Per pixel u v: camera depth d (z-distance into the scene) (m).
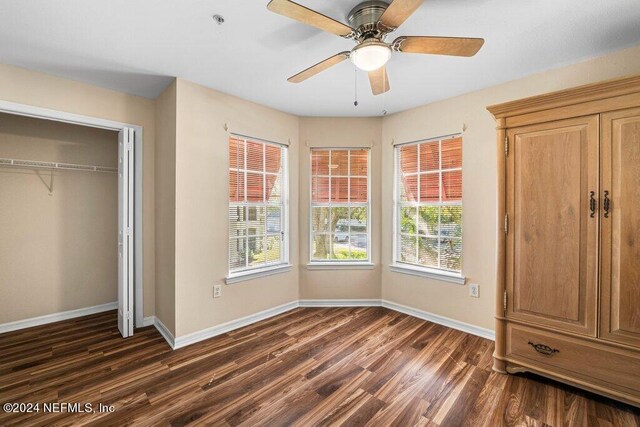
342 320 3.09
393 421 1.65
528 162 2.00
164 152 2.73
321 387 1.95
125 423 1.63
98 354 2.38
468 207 2.80
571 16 1.69
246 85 2.65
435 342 2.59
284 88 2.71
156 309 2.96
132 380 2.02
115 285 3.45
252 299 3.05
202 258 2.66
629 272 1.68
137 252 2.91
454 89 2.72
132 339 2.66
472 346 2.51
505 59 2.19
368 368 2.18
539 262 1.97
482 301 2.71
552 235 1.92
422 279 3.14
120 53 2.12
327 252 3.55
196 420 1.65
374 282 3.51
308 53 2.12
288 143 3.37
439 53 1.65
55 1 1.57
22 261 2.89
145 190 2.95
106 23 1.77
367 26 1.55
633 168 1.67
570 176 1.85
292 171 3.42
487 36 1.89
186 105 2.55
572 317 1.85
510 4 1.59
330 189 3.54
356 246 3.54
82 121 2.60
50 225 3.04
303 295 3.51
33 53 2.12
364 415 1.69
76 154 3.18
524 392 1.89
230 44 2.01
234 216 2.98
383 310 3.39
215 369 2.16
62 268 3.11
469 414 1.70
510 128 2.08
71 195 3.17
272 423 1.63
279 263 3.37
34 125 2.94
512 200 2.07
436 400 1.82
